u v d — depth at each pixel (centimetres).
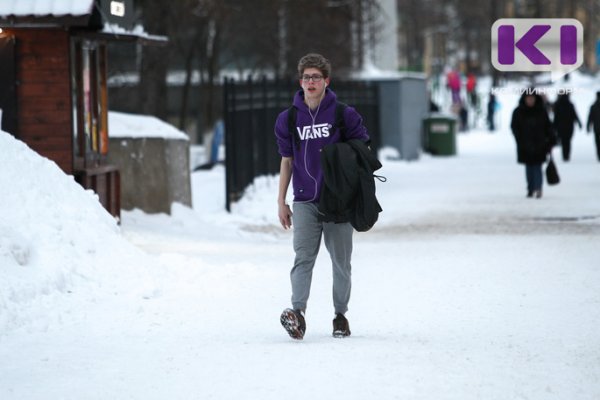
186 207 4312
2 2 3142
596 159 7819
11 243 2216
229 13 6994
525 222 4034
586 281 2531
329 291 2458
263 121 5456
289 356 1738
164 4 6053
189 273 2564
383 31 10919
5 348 1825
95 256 2442
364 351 1773
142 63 6138
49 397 1498
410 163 8194
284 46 7888
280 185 1912
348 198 1848
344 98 7181
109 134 4075
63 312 2105
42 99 3284
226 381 1570
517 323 2034
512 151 9869
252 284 2503
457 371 1625
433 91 17500
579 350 1773
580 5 19738
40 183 2514
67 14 3127
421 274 2703
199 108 9038
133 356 1756
